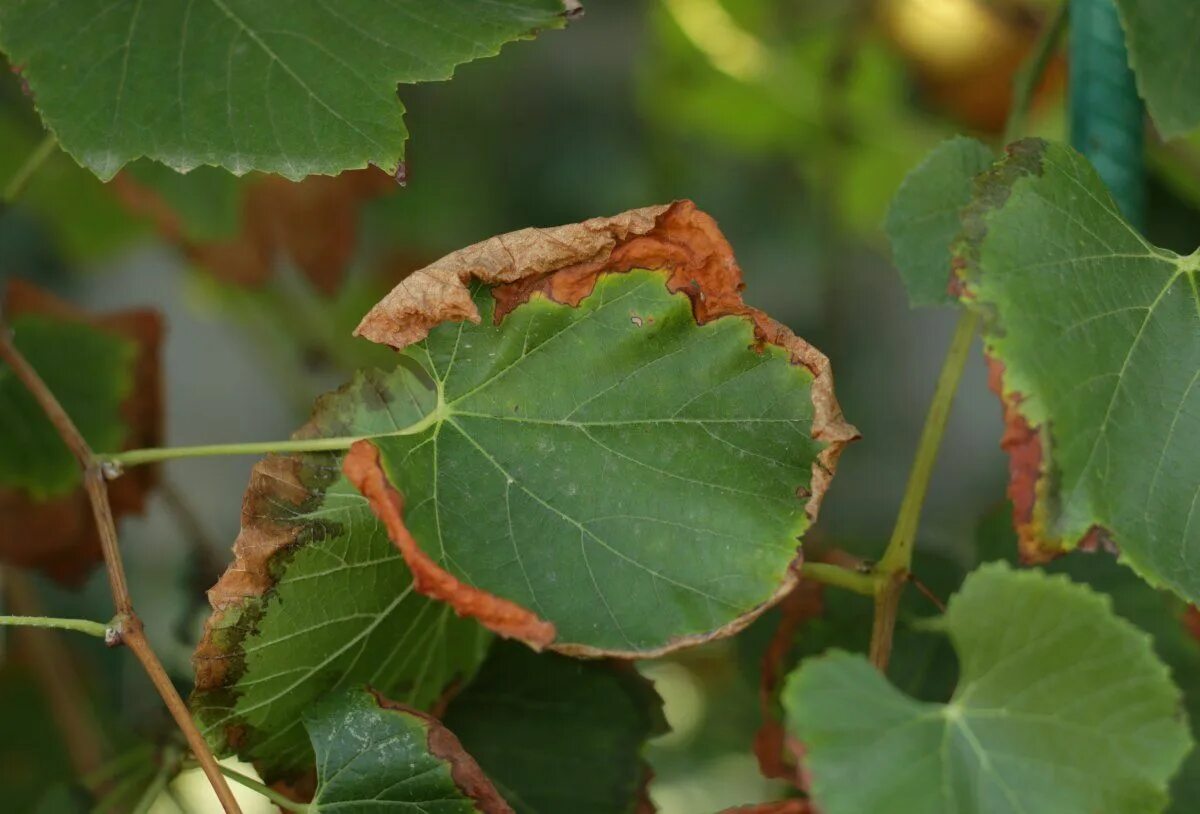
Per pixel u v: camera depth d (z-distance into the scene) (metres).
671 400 0.83
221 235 1.09
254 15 0.86
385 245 1.37
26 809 1.06
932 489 1.65
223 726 0.84
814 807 0.78
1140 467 0.82
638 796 0.90
